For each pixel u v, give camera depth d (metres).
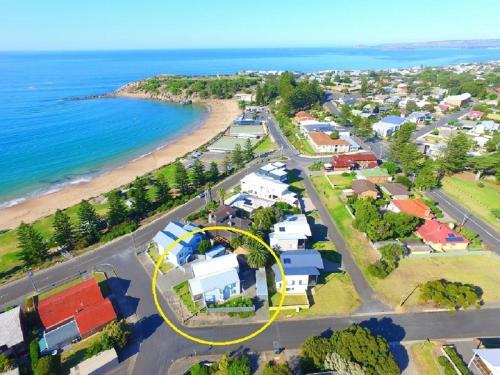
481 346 48.19
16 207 102.44
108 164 137.38
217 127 188.75
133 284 62.03
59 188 115.62
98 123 198.38
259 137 155.38
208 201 92.81
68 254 72.31
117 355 46.28
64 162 138.88
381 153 128.50
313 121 167.25
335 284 60.59
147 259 69.50
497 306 55.56
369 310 54.81
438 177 105.94
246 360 44.69
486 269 64.56
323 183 102.38
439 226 73.44
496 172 99.88
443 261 66.75
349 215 83.69
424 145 130.75
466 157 105.94
